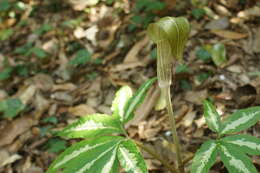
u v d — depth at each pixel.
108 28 1.49
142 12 1.49
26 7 1.90
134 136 0.96
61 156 0.63
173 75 1.06
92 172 0.59
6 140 1.07
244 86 0.96
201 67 1.08
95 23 1.57
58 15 1.76
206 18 1.32
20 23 1.79
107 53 1.37
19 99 1.24
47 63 1.46
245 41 1.14
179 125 0.94
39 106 1.22
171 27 0.55
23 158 1.02
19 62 1.51
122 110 0.70
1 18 1.88
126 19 1.49
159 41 0.58
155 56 1.18
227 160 0.59
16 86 1.38
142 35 1.35
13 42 1.68
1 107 1.21
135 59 1.24
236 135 0.62
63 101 1.21
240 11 1.30
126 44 1.35
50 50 1.52
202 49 1.13
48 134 1.06
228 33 1.19
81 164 0.60
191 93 1.01
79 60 1.34
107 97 1.15
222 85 1.00
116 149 0.61
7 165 1.01
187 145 0.88
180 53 0.58
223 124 0.65
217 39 1.18
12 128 1.11
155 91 1.04
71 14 1.73
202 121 0.92
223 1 1.38
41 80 1.33
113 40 1.42
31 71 1.44
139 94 0.71
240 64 1.06
